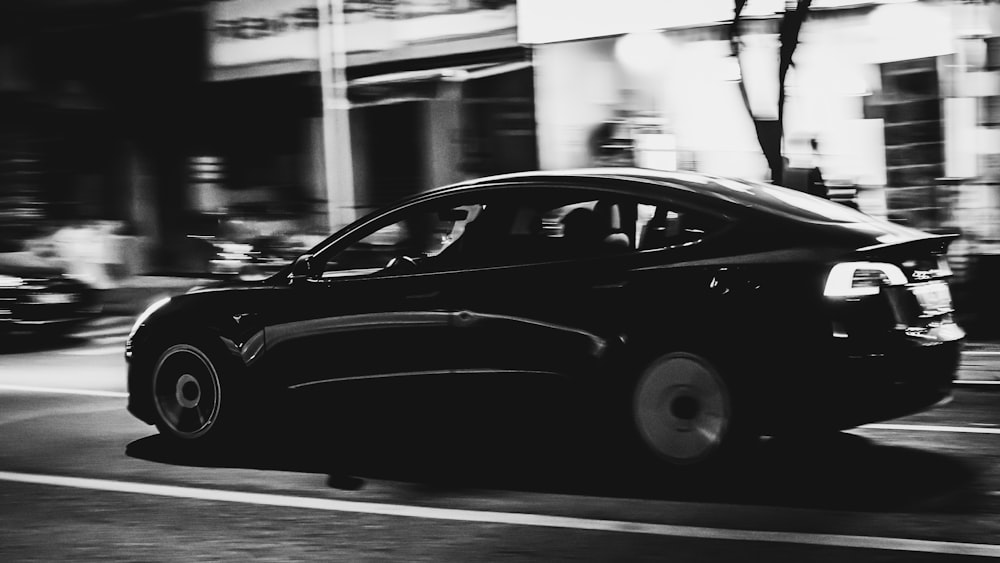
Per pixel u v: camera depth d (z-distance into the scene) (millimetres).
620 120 17188
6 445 8836
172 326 8539
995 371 10859
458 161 18984
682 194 7430
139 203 21750
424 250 8180
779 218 7230
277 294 8320
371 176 19922
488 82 18625
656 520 6430
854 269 6973
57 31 22141
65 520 6711
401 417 7988
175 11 21375
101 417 9891
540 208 7727
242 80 20953
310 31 20203
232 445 8680
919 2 15438
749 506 6648
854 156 15859
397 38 19438
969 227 14867
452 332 7766
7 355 13977
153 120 21688
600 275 7445
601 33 17125
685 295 7223
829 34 15906
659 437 7285
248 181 20938
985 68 15211
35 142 22250
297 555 5953
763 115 16047
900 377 6992
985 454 7746
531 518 6539
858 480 7148
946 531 6051
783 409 7023
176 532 6418
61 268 15453
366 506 6879
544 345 7527
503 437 8617
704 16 16172
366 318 8008
